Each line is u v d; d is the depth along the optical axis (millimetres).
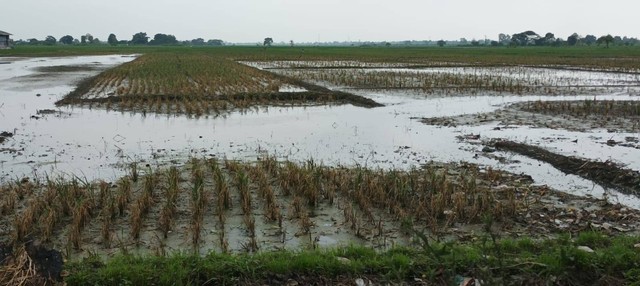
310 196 8719
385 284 5820
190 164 11445
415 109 20234
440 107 20750
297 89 25750
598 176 10414
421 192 9148
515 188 9625
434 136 14758
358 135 14914
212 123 16859
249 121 17266
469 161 11922
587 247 6539
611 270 5895
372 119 17766
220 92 23797
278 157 12234
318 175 9430
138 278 5734
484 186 9789
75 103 20938
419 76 33344
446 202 8562
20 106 20422
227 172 10695
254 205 8742
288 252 6500
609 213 8195
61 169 11102
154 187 9570
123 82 28719
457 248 6461
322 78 32219
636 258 6086
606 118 17328
